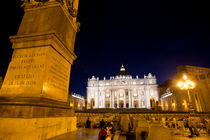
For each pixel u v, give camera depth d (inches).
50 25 269.0
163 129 147.3
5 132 165.8
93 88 4114.2
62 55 288.5
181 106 1840.6
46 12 282.7
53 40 249.9
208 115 781.3
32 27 276.7
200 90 1609.3
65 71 304.0
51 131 211.8
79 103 3223.4
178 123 546.3
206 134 422.3
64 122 259.3
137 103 3777.1
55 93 254.7
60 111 253.8
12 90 226.7
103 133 197.6
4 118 171.2
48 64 236.4
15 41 259.9
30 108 181.0
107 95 4023.1
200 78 1651.1
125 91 3919.8
